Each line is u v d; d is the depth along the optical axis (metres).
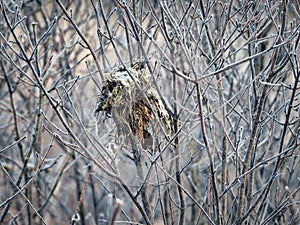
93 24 6.54
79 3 6.55
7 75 5.91
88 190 7.13
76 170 6.72
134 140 4.07
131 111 4.06
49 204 7.32
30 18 6.55
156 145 4.11
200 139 5.25
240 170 4.54
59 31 6.46
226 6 4.53
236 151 4.26
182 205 4.29
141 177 4.10
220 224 4.17
